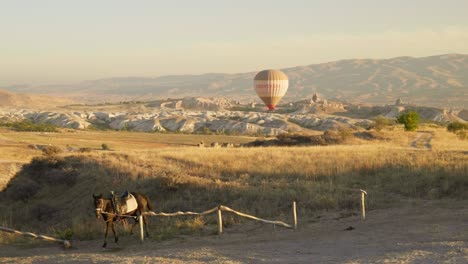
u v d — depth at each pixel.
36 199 40.28
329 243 17.50
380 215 23.61
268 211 25.42
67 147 86.19
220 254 15.97
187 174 37.59
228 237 20.78
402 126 90.06
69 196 38.59
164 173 37.50
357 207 25.55
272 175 35.66
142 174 38.84
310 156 42.12
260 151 46.41
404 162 37.22
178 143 117.75
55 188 41.19
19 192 40.84
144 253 17.23
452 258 13.34
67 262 15.94
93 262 15.55
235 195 29.38
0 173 45.84
